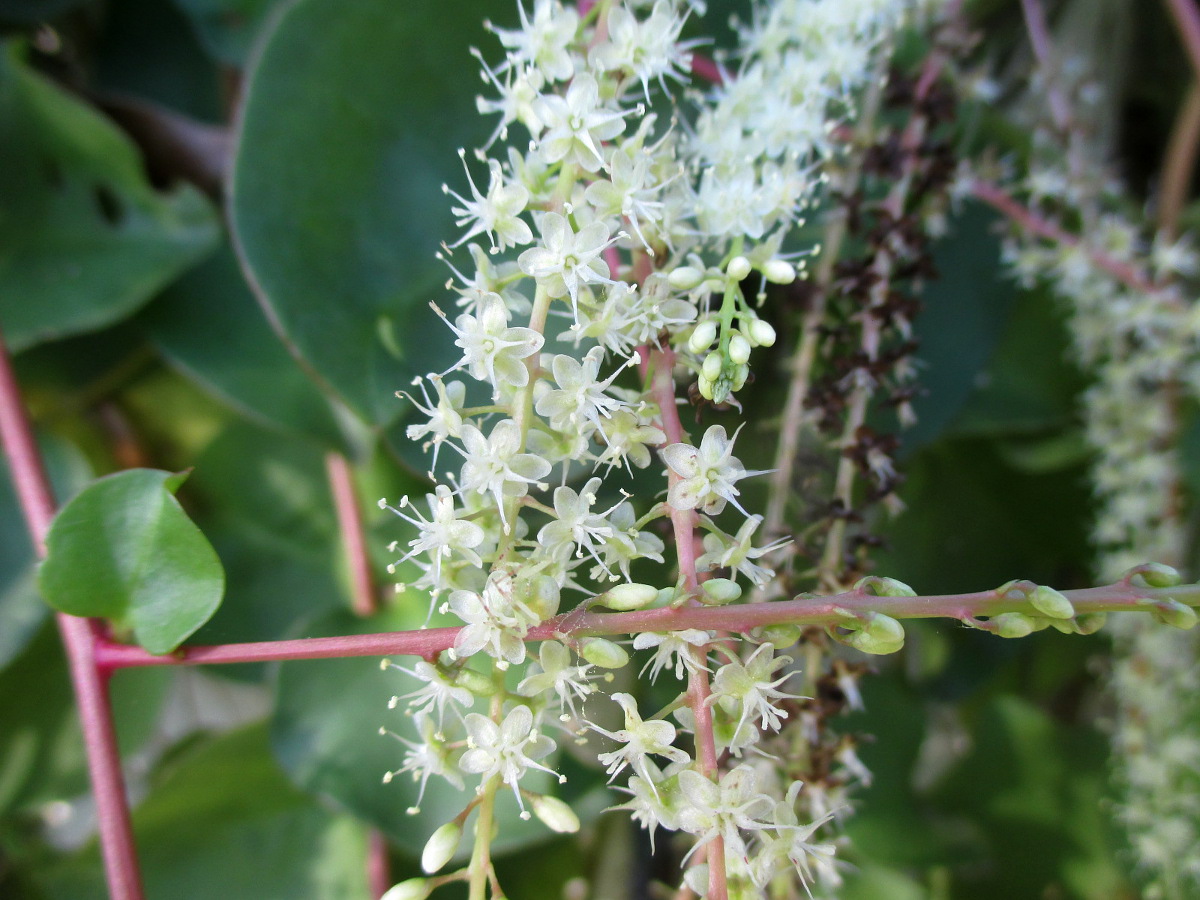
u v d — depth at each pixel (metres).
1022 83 0.14
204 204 0.11
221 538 0.12
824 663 0.08
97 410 0.12
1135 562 0.11
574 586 0.06
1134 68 0.14
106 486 0.07
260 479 0.12
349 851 0.12
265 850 0.12
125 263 0.11
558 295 0.06
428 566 0.06
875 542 0.08
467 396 0.09
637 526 0.06
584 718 0.06
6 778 0.12
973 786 0.13
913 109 0.09
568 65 0.07
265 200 0.09
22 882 0.12
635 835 0.13
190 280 0.11
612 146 0.07
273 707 0.10
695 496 0.06
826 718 0.08
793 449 0.08
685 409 0.07
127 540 0.07
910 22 0.10
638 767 0.06
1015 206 0.11
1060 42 0.14
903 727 0.12
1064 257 0.11
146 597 0.07
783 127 0.08
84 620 0.07
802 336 0.09
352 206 0.09
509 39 0.07
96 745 0.07
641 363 0.06
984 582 0.13
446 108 0.09
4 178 0.11
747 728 0.06
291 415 0.11
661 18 0.07
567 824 0.06
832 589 0.08
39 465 0.09
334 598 0.12
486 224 0.06
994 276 0.12
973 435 0.12
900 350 0.08
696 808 0.06
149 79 0.13
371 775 0.10
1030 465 0.12
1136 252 0.12
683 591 0.06
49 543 0.07
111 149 0.11
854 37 0.09
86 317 0.11
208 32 0.11
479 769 0.06
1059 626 0.05
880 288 0.08
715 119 0.08
